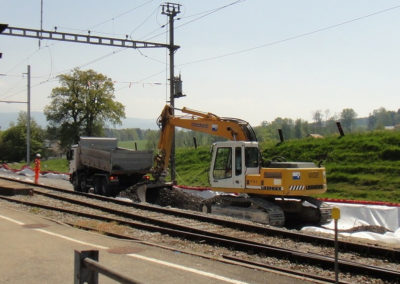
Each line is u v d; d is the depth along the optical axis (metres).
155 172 21.73
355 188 22.39
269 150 32.25
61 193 22.62
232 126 18.91
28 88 41.88
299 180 16.30
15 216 13.05
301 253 9.52
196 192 23.38
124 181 24.73
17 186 20.69
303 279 7.50
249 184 17.12
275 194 16.41
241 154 17.42
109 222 13.75
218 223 14.16
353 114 87.25
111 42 25.39
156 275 7.32
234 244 10.57
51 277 7.09
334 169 25.22
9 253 8.58
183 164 36.84
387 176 22.66
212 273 7.54
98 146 27.19
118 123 65.88
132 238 10.71
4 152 79.88
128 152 23.64
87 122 64.38
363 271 8.47
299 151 30.27
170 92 26.03
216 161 18.36
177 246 10.70
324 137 31.59
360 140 28.20
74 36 24.88
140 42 25.84
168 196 21.28
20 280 6.92
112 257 8.41
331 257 9.48
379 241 12.38
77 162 26.11
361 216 15.87
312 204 16.89
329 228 15.48
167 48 26.19
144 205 17.72
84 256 4.46
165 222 13.68
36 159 28.50
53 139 67.38
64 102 63.66
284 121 81.00
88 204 17.86
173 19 26.00
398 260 9.62
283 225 16.31
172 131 21.44
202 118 20.00
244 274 7.59
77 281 4.47
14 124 83.12
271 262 9.34
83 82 63.56
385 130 29.69
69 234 10.55
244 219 16.69
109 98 64.62
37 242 9.59
